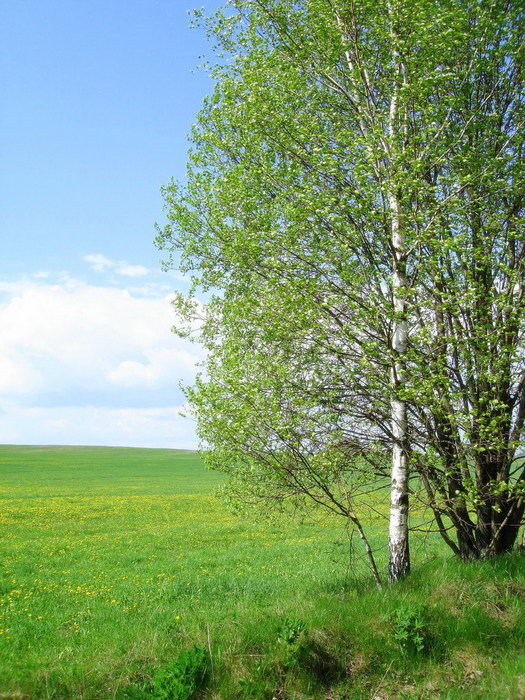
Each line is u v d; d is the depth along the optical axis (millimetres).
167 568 17828
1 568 18203
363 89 10398
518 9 10617
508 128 10859
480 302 10156
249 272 10992
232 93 10891
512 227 10289
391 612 8469
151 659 7746
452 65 10719
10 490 49625
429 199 10195
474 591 8914
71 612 12281
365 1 9906
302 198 9453
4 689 6930
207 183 11812
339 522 20469
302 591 12039
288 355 10281
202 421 9719
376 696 7246
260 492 10242
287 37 10781
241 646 7832
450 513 10391
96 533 26969
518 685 6691
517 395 10422
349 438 10273
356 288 9867
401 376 9617
